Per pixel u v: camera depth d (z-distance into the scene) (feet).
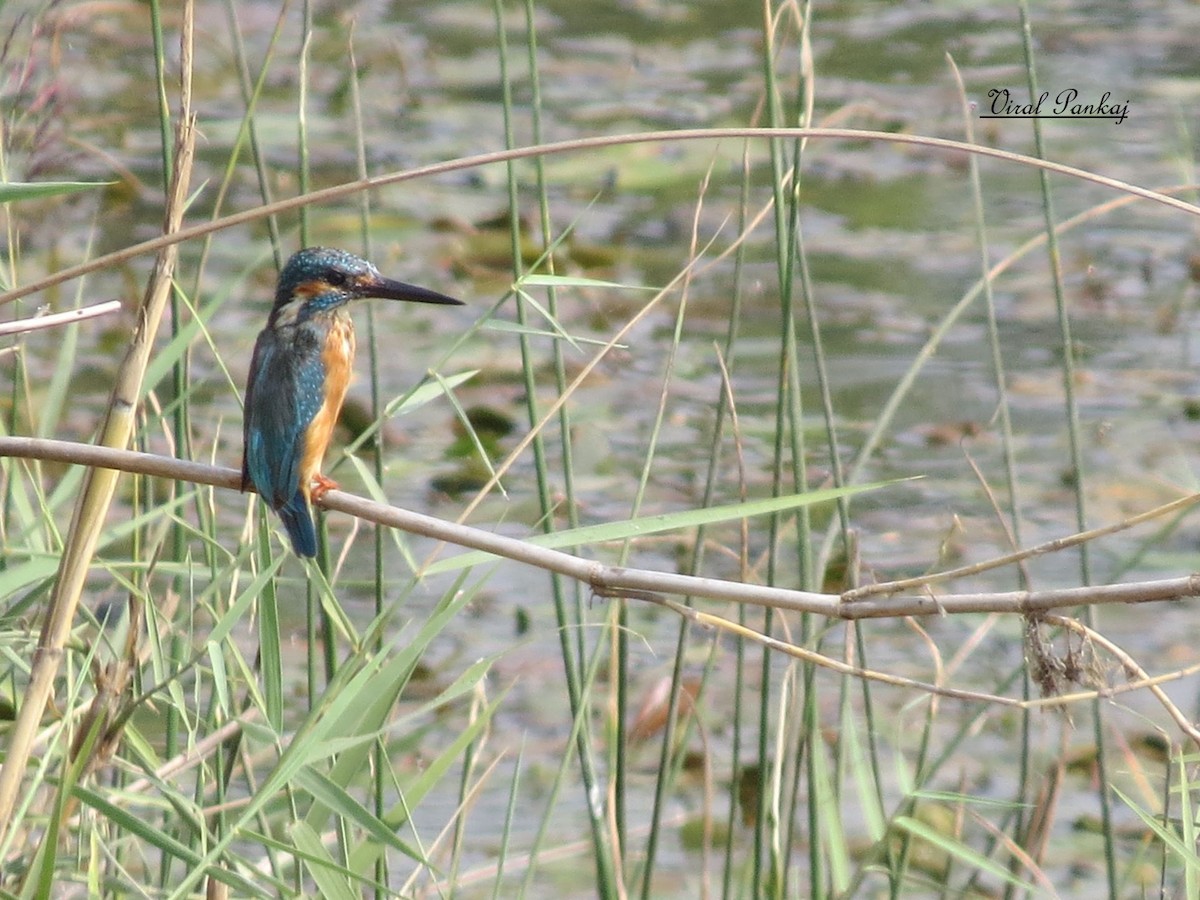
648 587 19.89
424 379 24.29
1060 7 92.43
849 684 26.94
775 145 26.32
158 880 27.53
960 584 40.70
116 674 22.18
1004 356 54.75
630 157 69.72
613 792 26.86
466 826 33.06
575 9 93.86
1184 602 41.55
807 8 27.09
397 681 22.03
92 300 55.36
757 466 47.06
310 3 28.27
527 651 38.96
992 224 65.87
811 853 26.17
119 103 70.18
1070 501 45.34
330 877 21.30
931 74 79.10
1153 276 60.49
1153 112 73.82
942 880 31.60
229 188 65.82
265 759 31.35
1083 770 34.91
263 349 27.30
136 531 27.20
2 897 21.13
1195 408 50.75
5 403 46.68
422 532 22.27
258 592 22.98
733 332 28.04
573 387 24.77
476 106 75.56
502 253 61.31
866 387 52.54
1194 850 23.82
